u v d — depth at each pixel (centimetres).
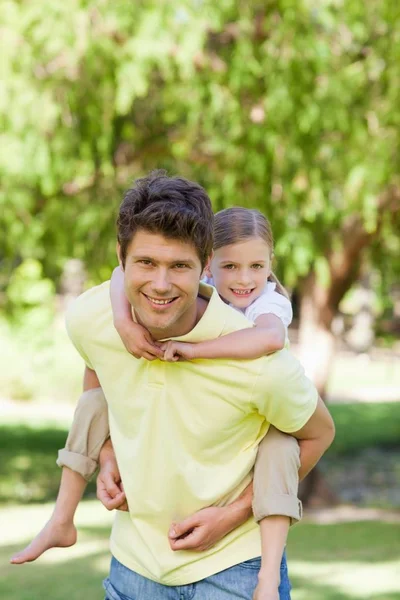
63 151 865
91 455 287
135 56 761
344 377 2572
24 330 1527
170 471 256
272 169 898
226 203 921
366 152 893
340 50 918
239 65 834
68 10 754
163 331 250
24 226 950
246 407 253
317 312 1167
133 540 268
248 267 309
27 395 2105
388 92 900
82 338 265
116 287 264
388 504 1250
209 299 262
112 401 266
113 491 272
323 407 267
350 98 895
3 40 779
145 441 258
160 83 952
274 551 260
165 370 254
